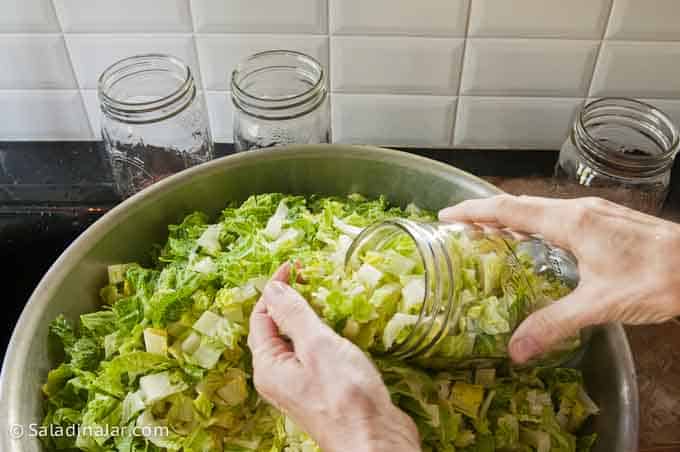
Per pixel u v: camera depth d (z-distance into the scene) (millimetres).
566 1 885
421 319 624
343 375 562
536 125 1046
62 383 711
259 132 915
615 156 840
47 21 923
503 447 707
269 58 906
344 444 544
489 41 935
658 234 618
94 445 673
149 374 688
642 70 962
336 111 1041
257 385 620
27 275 1021
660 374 857
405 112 1036
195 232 825
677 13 889
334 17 914
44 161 1058
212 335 699
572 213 652
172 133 929
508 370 733
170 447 653
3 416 619
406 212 881
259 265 753
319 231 806
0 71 985
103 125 920
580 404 742
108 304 796
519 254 693
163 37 949
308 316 608
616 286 621
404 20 914
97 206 1000
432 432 667
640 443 802
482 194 814
